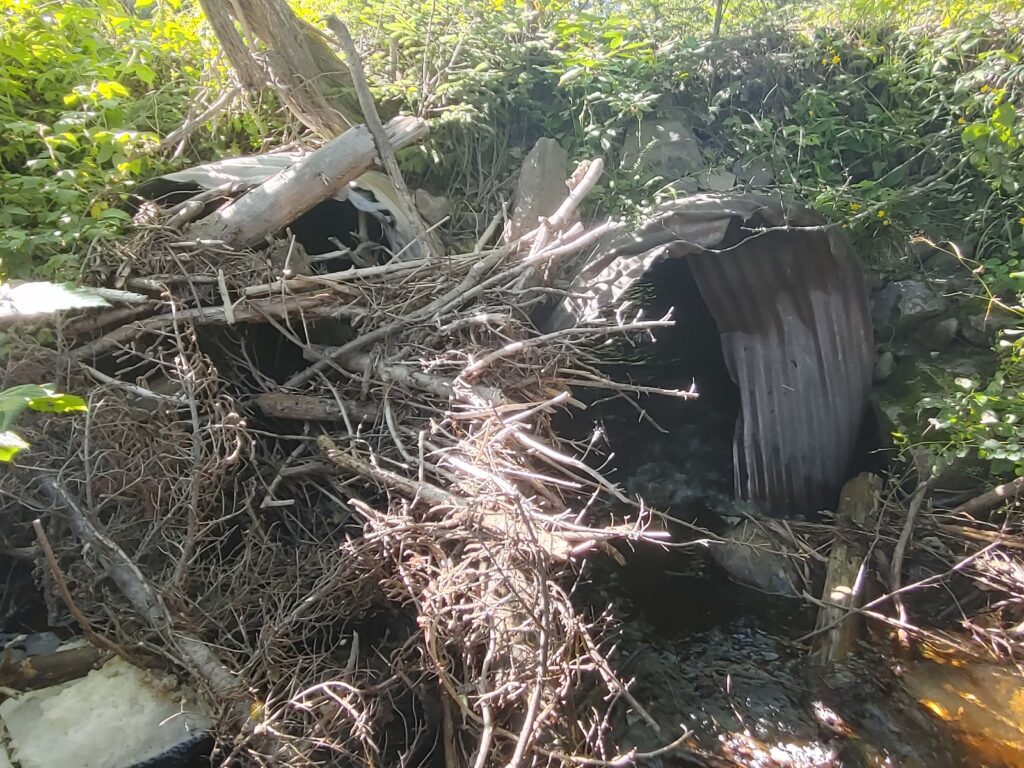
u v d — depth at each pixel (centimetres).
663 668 300
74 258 282
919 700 283
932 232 454
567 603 217
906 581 336
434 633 205
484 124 462
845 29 520
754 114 508
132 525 244
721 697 287
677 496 426
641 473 439
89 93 340
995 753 261
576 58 480
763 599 343
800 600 341
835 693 287
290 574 254
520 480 268
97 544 221
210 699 207
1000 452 323
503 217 414
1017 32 467
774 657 307
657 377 458
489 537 221
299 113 406
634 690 287
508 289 331
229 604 235
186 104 414
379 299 316
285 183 329
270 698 206
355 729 203
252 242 328
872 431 409
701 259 397
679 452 447
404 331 307
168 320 284
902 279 449
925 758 260
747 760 261
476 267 328
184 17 463
